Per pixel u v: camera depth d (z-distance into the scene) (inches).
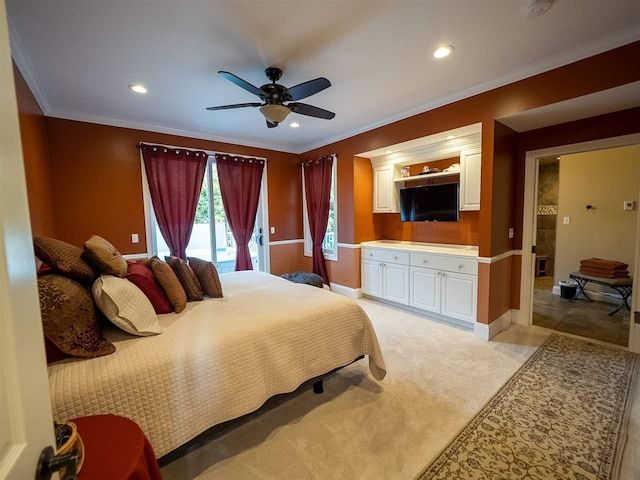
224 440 69.8
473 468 60.9
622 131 106.7
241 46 86.7
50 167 131.9
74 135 137.8
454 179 158.6
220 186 182.9
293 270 221.3
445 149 146.5
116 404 49.9
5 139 20.2
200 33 80.2
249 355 65.9
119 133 149.6
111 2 67.3
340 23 77.5
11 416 19.1
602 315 149.6
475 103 118.6
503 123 120.6
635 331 108.7
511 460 62.6
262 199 203.8
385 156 175.8
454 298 135.6
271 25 77.7
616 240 165.3
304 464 62.7
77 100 122.4
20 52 86.5
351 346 87.0
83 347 54.3
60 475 29.1
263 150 201.9
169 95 119.0
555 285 189.2
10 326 19.6
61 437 33.9
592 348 113.0
